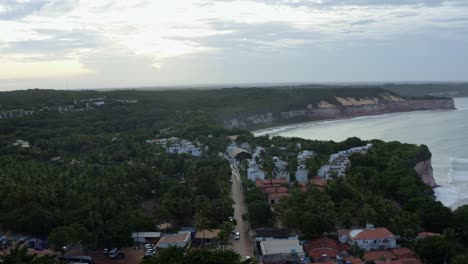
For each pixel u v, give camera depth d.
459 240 152.00
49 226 154.38
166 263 114.75
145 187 198.62
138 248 146.88
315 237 149.00
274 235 150.75
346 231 151.12
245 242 150.50
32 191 172.75
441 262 132.88
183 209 168.50
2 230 159.62
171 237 144.75
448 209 164.12
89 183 191.88
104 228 148.00
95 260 136.75
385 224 155.62
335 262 127.56
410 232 146.12
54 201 171.88
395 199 196.00
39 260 120.00
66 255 138.25
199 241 149.75
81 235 139.50
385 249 140.50
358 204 176.38
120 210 164.62
